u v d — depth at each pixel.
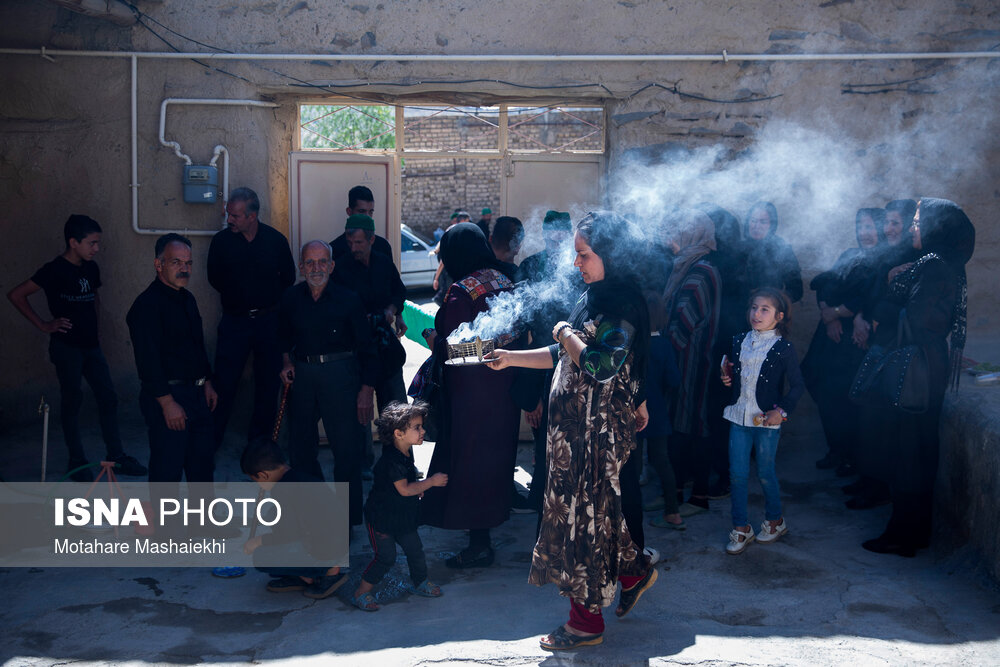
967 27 6.20
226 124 6.30
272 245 6.02
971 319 6.43
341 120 21.92
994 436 4.21
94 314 5.73
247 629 3.87
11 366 6.51
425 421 4.18
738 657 3.55
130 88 6.27
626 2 6.25
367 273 5.88
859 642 3.67
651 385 4.88
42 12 6.22
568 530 3.56
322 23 6.27
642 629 3.83
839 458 5.97
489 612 4.04
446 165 23.64
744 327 5.51
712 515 5.29
